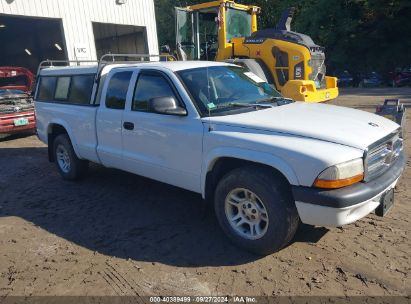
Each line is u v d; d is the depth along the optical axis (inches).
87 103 219.3
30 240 168.4
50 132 256.2
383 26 1115.9
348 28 1114.7
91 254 153.7
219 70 186.5
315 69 398.6
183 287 129.0
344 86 1150.3
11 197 225.3
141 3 713.6
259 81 200.4
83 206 204.4
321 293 122.2
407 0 1053.2
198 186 163.0
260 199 138.6
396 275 129.2
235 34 450.0
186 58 458.0
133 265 143.9
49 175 266.5
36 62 925.8
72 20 597.3
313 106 177.3
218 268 139.2
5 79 559.2
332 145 128.6
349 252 144.4
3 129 385.1
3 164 303.3
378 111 237.6
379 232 157.8
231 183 145.8
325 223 126.9
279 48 390.9
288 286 126.6
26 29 898.1
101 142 209.8
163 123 169.9
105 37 839.7
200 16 462.6
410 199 188.5
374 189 129.1
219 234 164.9
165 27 1690.5
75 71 231.8
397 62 1111.0
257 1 1283.2
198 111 160.1
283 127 140.3
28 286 134.0
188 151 161.5
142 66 187.9
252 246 144.5
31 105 411.2
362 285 125.1
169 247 155.9
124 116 189.8
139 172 191.3
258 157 136.1
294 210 135.2
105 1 645.9
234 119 151.6
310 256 143.2
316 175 124.5
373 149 134.3
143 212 192.4
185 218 182.7
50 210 201.8
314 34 1189.1
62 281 135.9
